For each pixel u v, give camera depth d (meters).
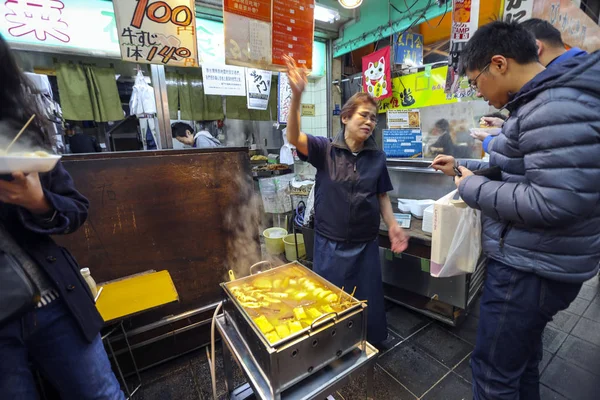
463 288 1.92
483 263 2.23
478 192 1.01
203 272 1.89
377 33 3.50
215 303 1.94
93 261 1.58
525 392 1.27
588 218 0.85
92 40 2.56
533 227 0.93
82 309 0.91
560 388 1.58
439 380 1.68
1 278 0.74
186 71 3.49
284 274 1.35
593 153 0.77
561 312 2.21
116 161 1.63
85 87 2.89
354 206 1.55
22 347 0.83
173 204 1.78
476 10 1.99
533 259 0.94
